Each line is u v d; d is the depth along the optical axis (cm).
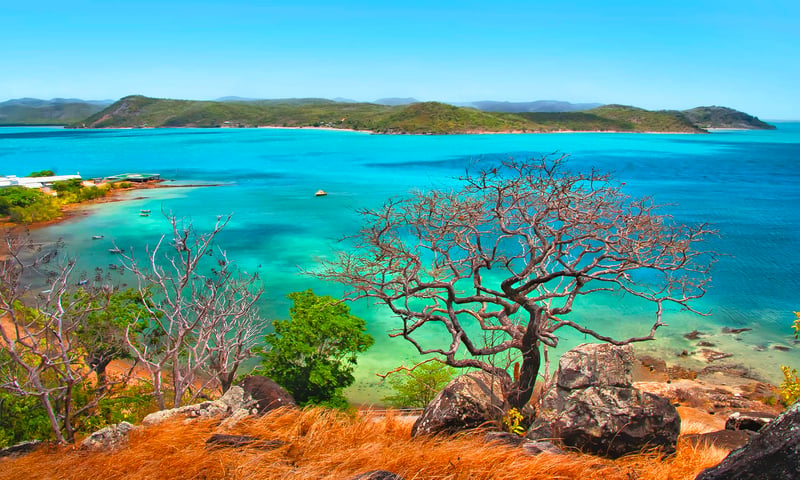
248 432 1023
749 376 3366
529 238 1342
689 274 5303
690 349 3750
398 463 809
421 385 2648
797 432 515
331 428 1032
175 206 9400
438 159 18600
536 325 1314
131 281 4962
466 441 938
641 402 964
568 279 3731
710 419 2305
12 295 1639
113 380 1958
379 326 4141
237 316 2142
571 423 952
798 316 1523
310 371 2695
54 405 1741
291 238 6975
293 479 762
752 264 5688
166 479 800
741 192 11056
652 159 19038
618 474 777
